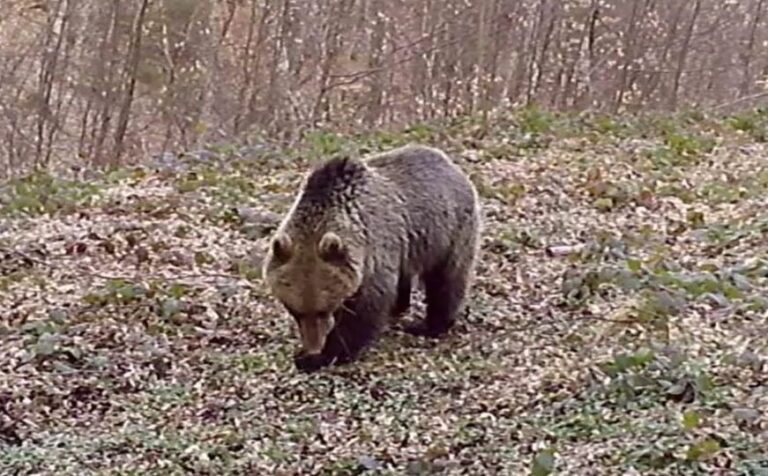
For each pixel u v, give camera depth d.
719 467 6.36
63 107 27.52
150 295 9.62
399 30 27.05
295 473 6.97
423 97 26.08
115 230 11.52
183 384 8.26
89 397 8.08
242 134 22.45
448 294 9.02
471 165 15.05
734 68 30.80
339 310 8.27
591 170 14.40
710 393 7.26
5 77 25.86
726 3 29.89
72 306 9.52
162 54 25.81
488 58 25.84
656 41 28.48
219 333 9.05
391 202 8.45
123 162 24.33
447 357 8.65
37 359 8.49
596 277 9.77
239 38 28.41
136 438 7.45
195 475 7.03
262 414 7.80
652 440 6.75
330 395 8.02
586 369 7.97
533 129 17.30
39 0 27.55
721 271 9.86
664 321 8.70
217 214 12.20
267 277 8.07
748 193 13.37
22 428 7.64
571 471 6.55
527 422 7.36
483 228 11.41
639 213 12.78
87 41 25.81
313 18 25.86
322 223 7.96
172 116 25.94
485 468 6.80
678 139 16.22
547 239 11.66
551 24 26.02
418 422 7.56
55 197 13.11
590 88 26.98
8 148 25.53
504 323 9.36
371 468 6.91
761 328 8.44
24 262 10.71
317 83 27.34
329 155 15.38
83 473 7.02
